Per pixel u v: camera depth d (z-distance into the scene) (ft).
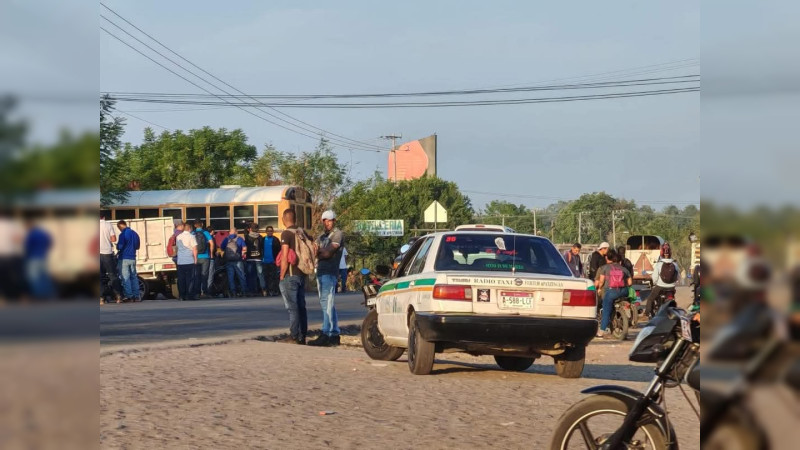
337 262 57.21
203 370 38.55
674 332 17.04
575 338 38.58
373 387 35.63
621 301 73.56
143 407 28.81
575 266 84.43
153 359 41.83
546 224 542.98
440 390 35.45
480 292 38.42
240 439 24.25
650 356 17.28
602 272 73.92
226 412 28.48
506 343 38.47
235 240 113.19
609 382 40.42
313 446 23.63
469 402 32.50
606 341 71.87
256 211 132.16
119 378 35.17
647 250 127.13
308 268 55.21
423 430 26.48
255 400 31.09
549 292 38.73
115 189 128.98
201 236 106.93
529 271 40.47
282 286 55.01
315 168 190.70
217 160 230.68
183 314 74.95
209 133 229.86
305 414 28.68
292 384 35.50
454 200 340.80
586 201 517.96
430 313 38.55
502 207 515.91
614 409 17.90
